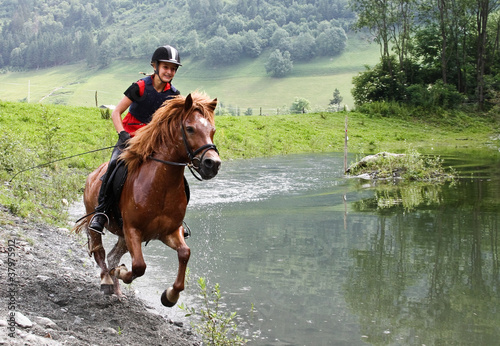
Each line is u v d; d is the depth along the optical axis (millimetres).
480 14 50062
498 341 4754
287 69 193000
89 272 6715
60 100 169500
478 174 16547
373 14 48594
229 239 8727
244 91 182375
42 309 4938
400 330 5027
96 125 24578
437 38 50219
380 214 10523
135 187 4852
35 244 7348
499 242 8133
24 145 16156
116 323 4930
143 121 5539
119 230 5441
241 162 22250
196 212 11141
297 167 20078
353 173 17469
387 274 6730
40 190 11523
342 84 175875
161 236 5035
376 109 41625
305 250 7965
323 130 34000
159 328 4988
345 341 4789
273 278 6648
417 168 16656
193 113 4727
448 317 5332
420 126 39125
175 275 6891
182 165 4789
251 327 5129
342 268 7023
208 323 4836
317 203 12055
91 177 5926
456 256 7453
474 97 47688
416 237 8555
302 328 5102
